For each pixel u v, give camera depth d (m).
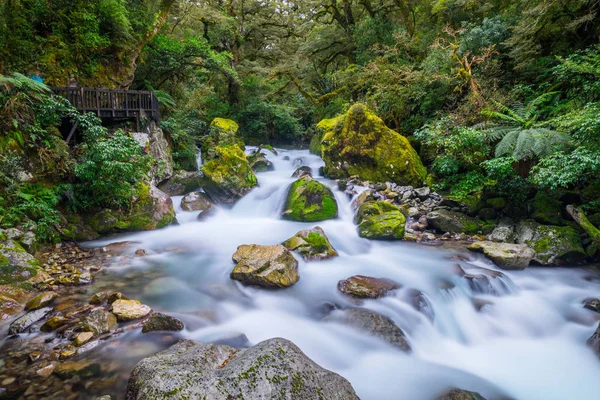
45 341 3.82
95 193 8.14
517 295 5.76
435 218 8.60
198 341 3.63
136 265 6.48
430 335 4.60
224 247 7.56
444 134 9.60
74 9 11.10
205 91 18.67
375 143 11.35
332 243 7.83
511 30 10.81
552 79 9.60
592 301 5.32
